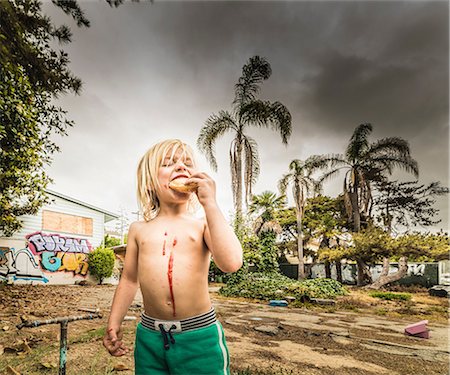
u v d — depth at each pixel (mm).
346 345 4273
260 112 14992
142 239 1197
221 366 1073
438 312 8648
